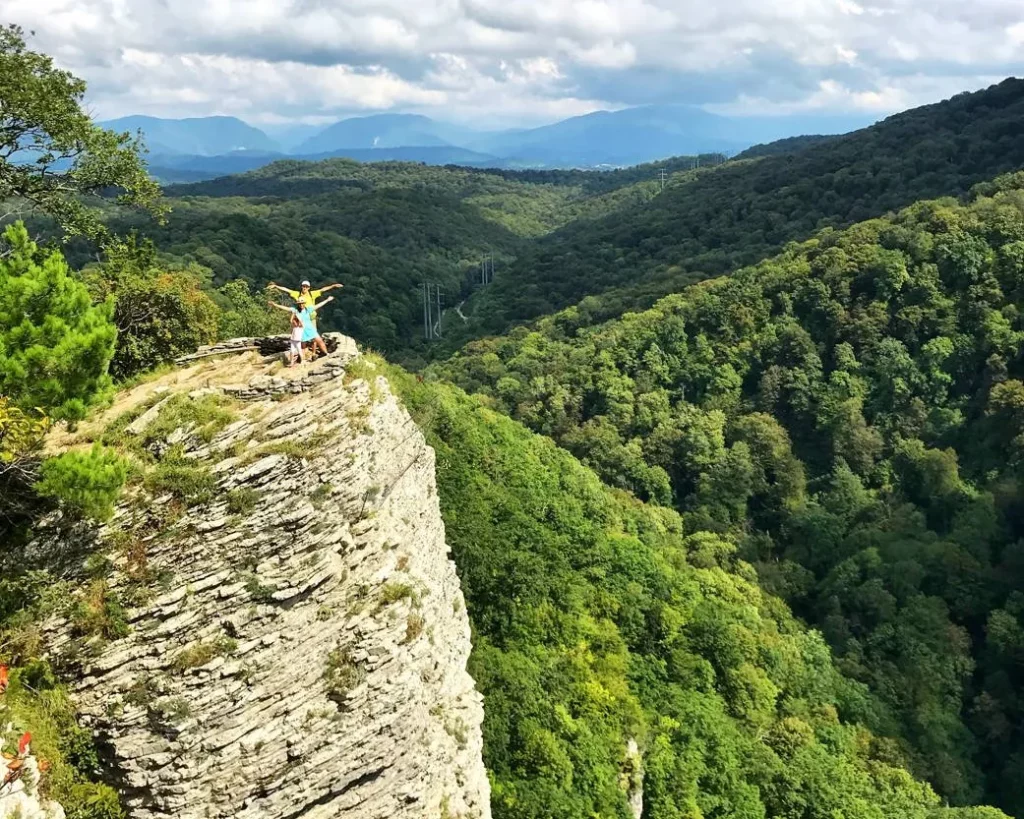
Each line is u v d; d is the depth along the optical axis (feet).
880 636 156.15
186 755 42.78
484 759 80.89
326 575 49.75
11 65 73.61
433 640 59.62
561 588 120.37
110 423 52.90
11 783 38.11
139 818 42.86
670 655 122.93
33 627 43.75
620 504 183.32
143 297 88.58
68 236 87.45
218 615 46.11
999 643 151.74
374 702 48.60
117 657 43.68
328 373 57.82
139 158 92.17
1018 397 186.80
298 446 51.93
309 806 46.29
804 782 109.81
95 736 42.91
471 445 146.92
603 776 87.45
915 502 194.49
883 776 121.60
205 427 50.67
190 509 47.37
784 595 176.04
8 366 44.73
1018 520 174.81
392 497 62.18
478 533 117.91
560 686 99.25
